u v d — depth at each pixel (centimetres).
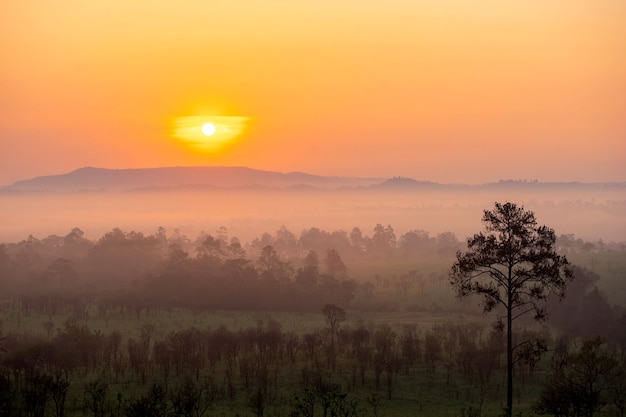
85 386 9012
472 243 6125
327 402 6938
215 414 7888
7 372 8919
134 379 9888
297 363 11256
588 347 6588
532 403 8531
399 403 8781
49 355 9781
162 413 6397
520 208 5981
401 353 11831
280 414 7844
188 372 10394
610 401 7862
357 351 11519
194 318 16988
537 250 5969
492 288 6109
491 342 11706
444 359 11519
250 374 9869
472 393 9369
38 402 7150
